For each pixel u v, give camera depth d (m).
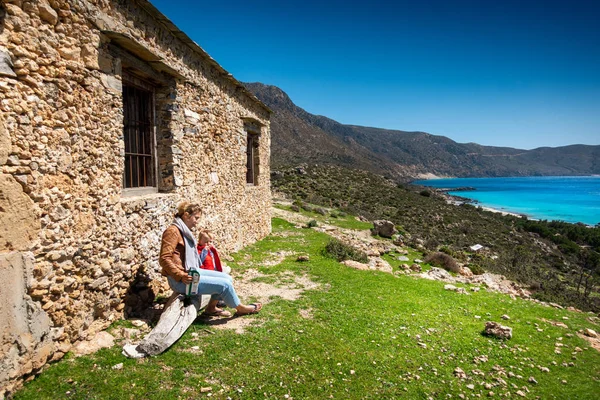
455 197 104.62
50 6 3.80
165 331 4.28
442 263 15.07
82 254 4.28
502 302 8.73
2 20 3.27
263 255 10.90
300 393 3.79
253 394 3.65
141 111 6.52
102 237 4.68
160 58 5.94
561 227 51.91
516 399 4.38
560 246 41.66
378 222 23.28
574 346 6.34
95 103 4.57
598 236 45.06
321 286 7.90
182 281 4.70
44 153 3.69
